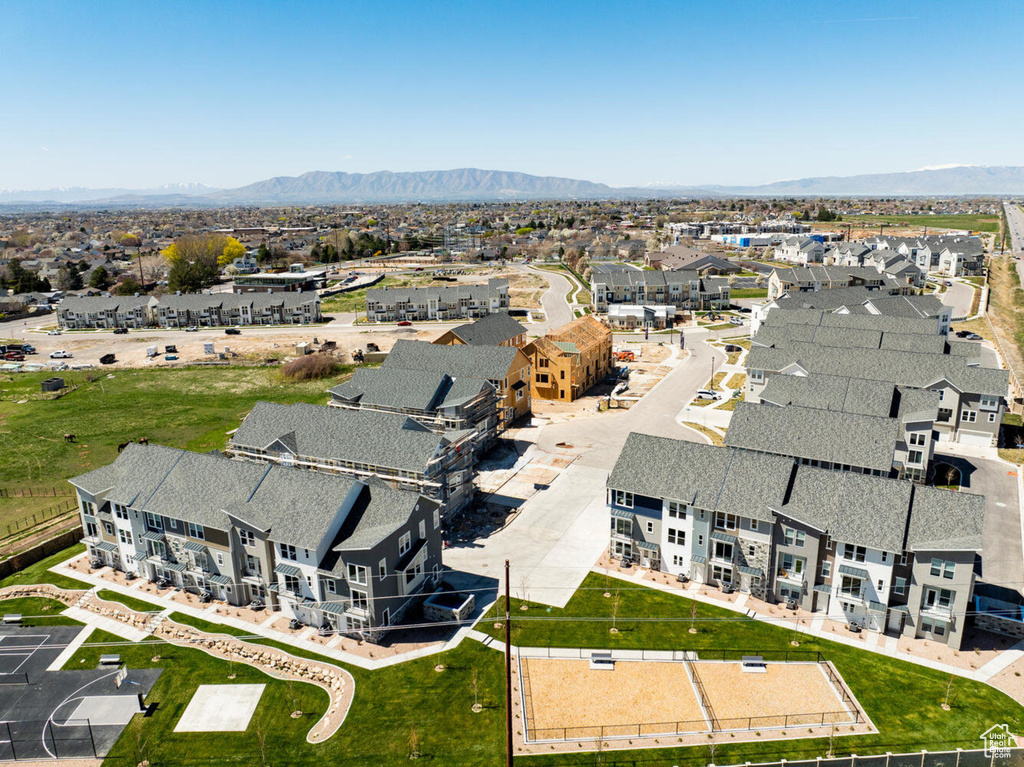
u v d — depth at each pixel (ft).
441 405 272.92
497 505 246.47
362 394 285.02
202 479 198.39
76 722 151.94
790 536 181.16
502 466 280.92
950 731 142.82
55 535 232.94
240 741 144.97
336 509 179.01
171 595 199.31
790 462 189.78
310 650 173.06
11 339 564.71
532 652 170.19
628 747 140.97
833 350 310.24
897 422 220.43
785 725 146.10
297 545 174.70
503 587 196.95
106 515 209.36
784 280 561.43
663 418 333.62
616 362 442.50
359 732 145.79
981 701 150.61
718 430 313.73
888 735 142.41
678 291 597.11
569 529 229.04
